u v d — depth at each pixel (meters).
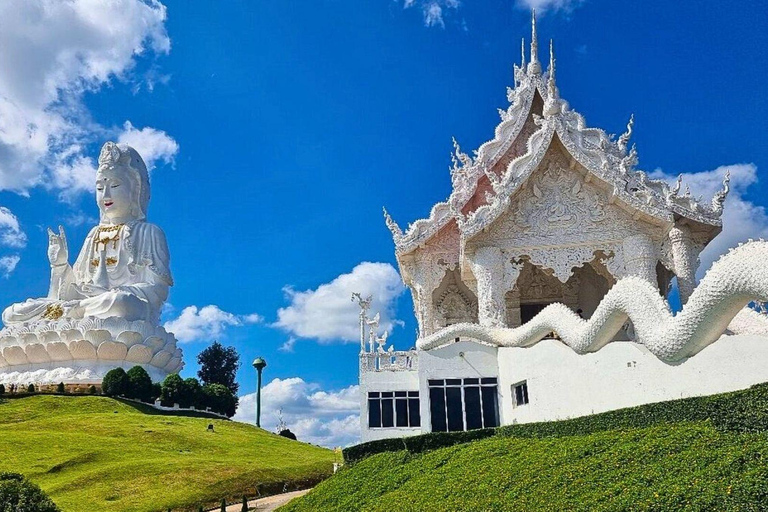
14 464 31.44
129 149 69.19
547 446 18.61
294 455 39.38
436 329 36.25
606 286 34.81
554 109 28.78
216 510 27.16
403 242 33.16
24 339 57.56
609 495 13.63
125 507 26.20
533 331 24.77
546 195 29.36
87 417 43.06
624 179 28.38
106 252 65.00
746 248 14.05
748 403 14.55
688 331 15.29
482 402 26.81
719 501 11.69
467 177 33.44
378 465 23.06
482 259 28.94
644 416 18.36
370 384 29.20
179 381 54.75
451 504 16.56
